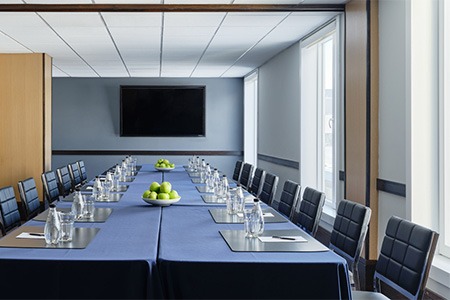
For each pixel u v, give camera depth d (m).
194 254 1.69
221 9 3.60
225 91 8.17
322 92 4.86
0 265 1.57
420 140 2.81
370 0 3.20
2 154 5.75
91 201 2.49
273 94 6.11
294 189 3.01
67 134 8.07
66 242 1.84
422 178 2.81
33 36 4.66
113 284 1.58
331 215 4.16
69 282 1.57
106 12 3.69
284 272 1.59
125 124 8.09
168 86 8.09
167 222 2.31
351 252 2.12
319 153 4.88
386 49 3.11
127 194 3.33
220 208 2.74
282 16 3.91
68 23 4.10
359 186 3.38
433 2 2.80
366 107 3.25
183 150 8.14
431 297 2.63
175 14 3.82
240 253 1.71
